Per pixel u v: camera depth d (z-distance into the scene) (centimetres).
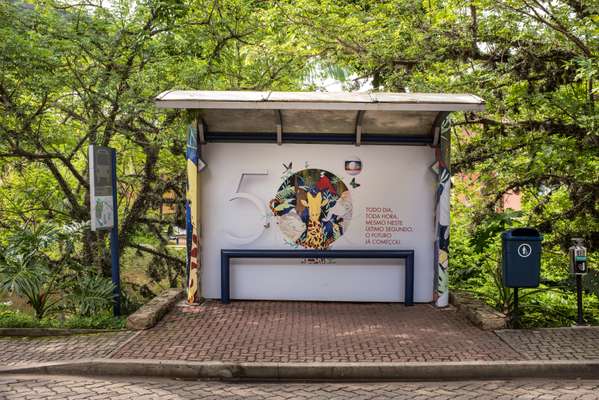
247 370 596
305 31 1149
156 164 1251
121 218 1255
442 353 636
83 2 1192
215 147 884
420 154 883
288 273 891
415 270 890
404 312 832
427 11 1071
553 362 604
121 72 1095
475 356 625
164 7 1084
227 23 1270
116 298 831
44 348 662
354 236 888
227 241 889
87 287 814
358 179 884
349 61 1233
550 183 995
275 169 884
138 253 1277
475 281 1023
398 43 1068
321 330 731
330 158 884
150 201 1212
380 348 655
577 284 764
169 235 1273
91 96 1065
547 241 1028
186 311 827
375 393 550
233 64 1345
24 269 790
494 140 1006
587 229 981
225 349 650
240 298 893
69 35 1040
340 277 889
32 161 1161
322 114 842
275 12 1145
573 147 902
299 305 870
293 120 861
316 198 885
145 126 1159
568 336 700
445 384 579
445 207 855
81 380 584
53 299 899
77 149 1152
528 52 920
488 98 975
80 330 729
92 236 1116
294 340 686
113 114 1097
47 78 995
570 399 531
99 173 799
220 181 885
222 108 767
